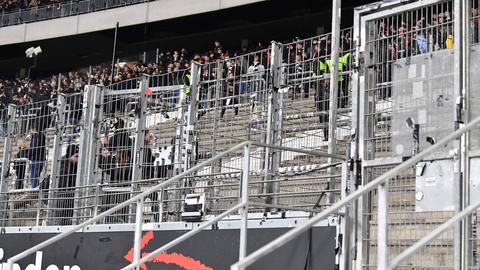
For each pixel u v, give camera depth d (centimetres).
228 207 1022
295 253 762
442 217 684
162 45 3503
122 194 1082
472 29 700
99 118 1144
